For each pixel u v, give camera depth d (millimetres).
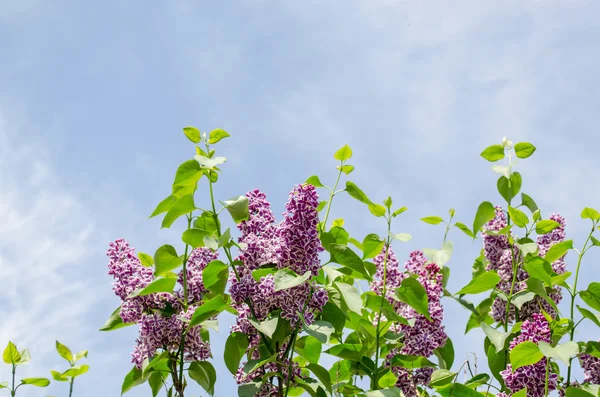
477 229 2777
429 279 2678
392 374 2580
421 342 2590
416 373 2611
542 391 2533
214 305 2443
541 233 2740
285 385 2488
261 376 2500
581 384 2605
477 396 2578
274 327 2389
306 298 2430
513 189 2770
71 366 2758
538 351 2471
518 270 2781
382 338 2582
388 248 2680
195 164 2477
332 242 2529
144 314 2492
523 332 2547
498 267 2807
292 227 2424
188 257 2529
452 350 2688
